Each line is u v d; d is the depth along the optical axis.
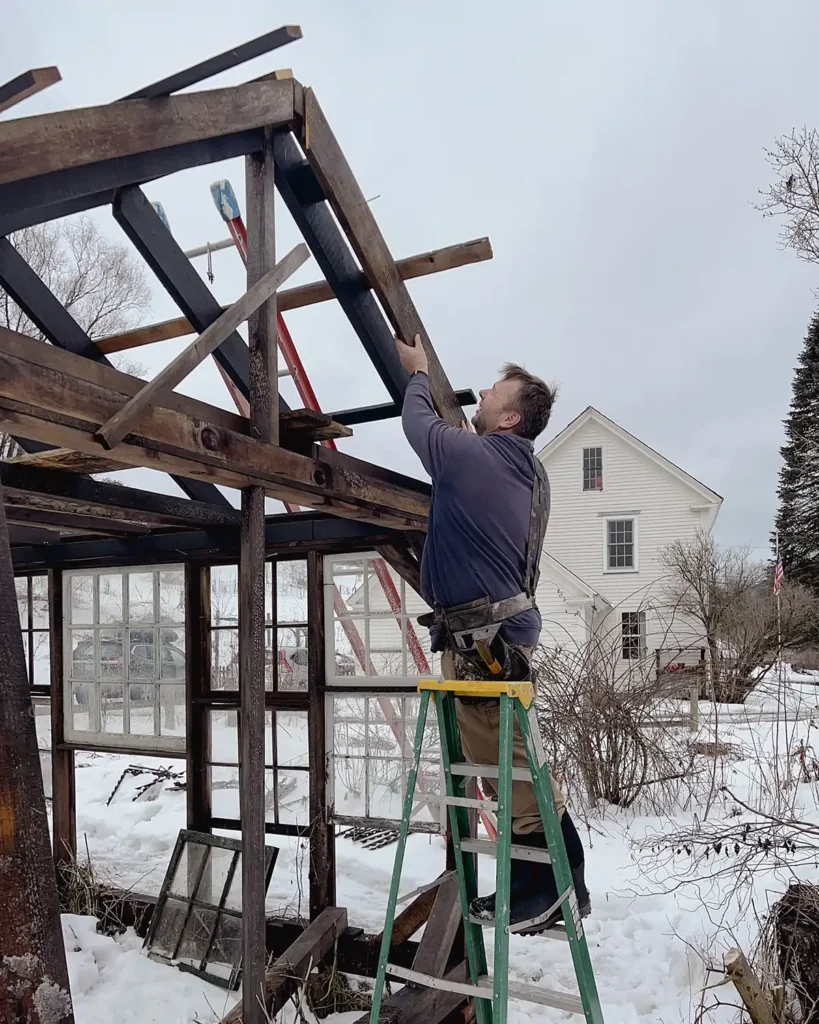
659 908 4.17
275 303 2.39
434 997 2.88
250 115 2.26
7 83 1.42
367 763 4.15
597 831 5.64
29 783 1.14
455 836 2.33
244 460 2.18
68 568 4.75
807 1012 2.64
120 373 1.80
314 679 4.10
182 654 4.53
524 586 2.22
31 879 1.12
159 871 5.00
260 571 2.38
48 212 2.13
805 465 25.41
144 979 3.55
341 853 5.30
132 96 1.90
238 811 4.64
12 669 1.15
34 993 1.10
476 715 2.24
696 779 6.29
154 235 2.54
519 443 2.33
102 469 2.43
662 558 16.78
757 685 7.88
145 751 4.54
